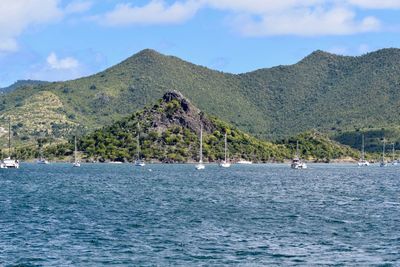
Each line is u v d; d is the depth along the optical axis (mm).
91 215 112938
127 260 72688
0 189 186250
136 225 99312
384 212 120062
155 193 168000
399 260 73000
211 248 79500
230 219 107500
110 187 195125
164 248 79312
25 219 106875
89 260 72688
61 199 148125
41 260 72688
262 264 71062
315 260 73000
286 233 91688
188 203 137125
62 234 89875
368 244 82688
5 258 73625
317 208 127938
